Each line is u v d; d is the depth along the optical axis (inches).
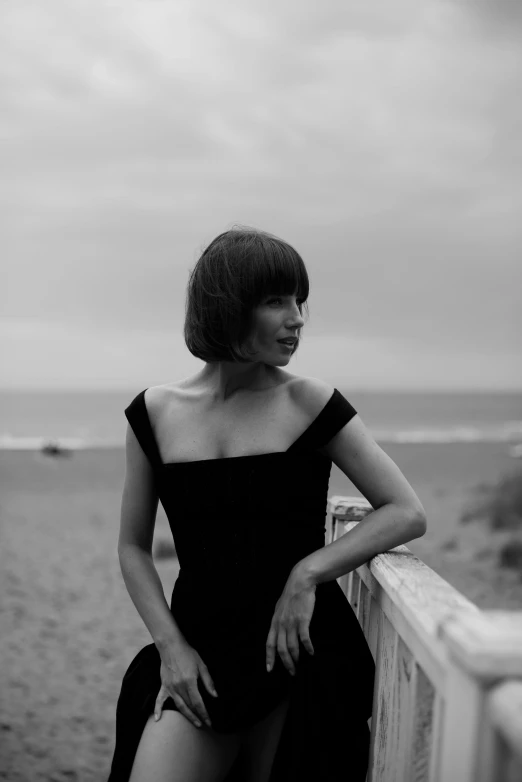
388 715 62.9
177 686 67.0
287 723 65.4
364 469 69.2
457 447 1763.0
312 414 69.9
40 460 1406.3
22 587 406.6
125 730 69.6
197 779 65.4
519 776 32.5
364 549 66.5
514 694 32.7
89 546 547.2
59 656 281.0
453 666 39.6
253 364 72.0
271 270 67.1
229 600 68.4
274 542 68.6
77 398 4630.9
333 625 68.9
